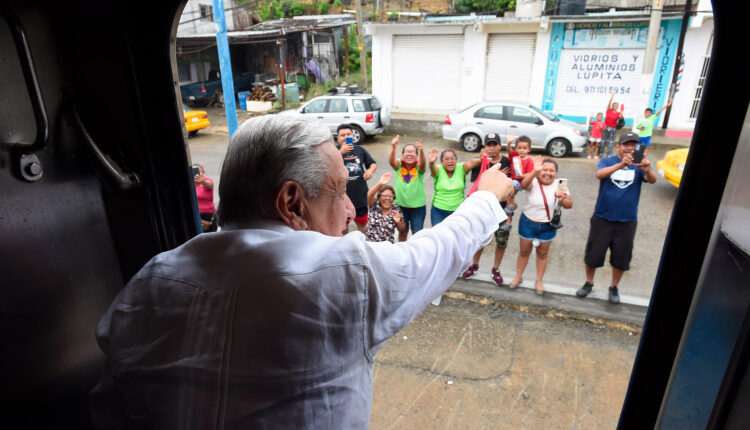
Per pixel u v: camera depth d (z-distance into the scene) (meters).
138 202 1.33
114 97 1.24
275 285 0.75
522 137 3.96
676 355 0.84
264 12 25.94
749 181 0.61
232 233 0.84
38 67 1.08
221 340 0.76
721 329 0.67
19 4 1.03
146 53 1.25
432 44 14.52
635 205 3.67
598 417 2.75
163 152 1.34
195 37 17.83
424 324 3.68
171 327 0.80
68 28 1.14
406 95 15.38
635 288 4.33
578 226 5.98
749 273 0.59
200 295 0.79
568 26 12.78
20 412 1.05
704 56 11.71
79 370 1.20
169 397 0.80
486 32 13.73
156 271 0.85
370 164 5.11
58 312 1.14
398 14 21.56
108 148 1.27
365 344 0.80
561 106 13.64
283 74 17.45
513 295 4.10
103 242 1.27
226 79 5.67
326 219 0.90
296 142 0.82
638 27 12.13
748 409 0.59
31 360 1.07
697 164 0.82
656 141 11.08
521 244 4.10
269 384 0.74
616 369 3.16
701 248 0.85
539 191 3.91
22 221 1.03
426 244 0.90
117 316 0.85
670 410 0.84
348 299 0.76
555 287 4.24
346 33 20.86
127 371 0.82
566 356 3.29
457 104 14.98
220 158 10.56
